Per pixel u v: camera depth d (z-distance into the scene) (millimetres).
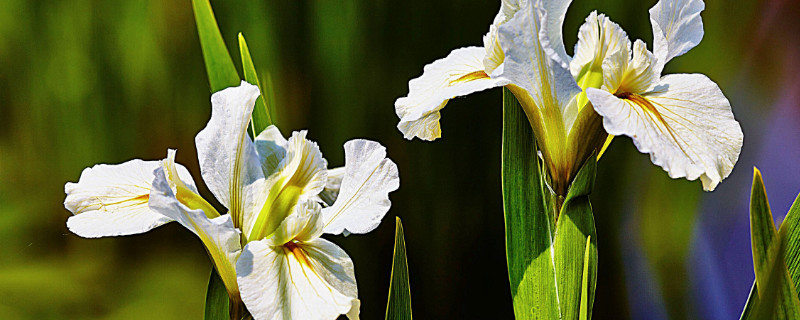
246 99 1155
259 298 1130
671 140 1149
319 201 1167
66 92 1865
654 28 1185
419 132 1203
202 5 1209
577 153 1171
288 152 1169
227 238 1137
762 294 1121
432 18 1586
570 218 1172
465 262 1603
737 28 1716
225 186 1156
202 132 1158
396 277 1168
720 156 1150
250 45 1604
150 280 1804
